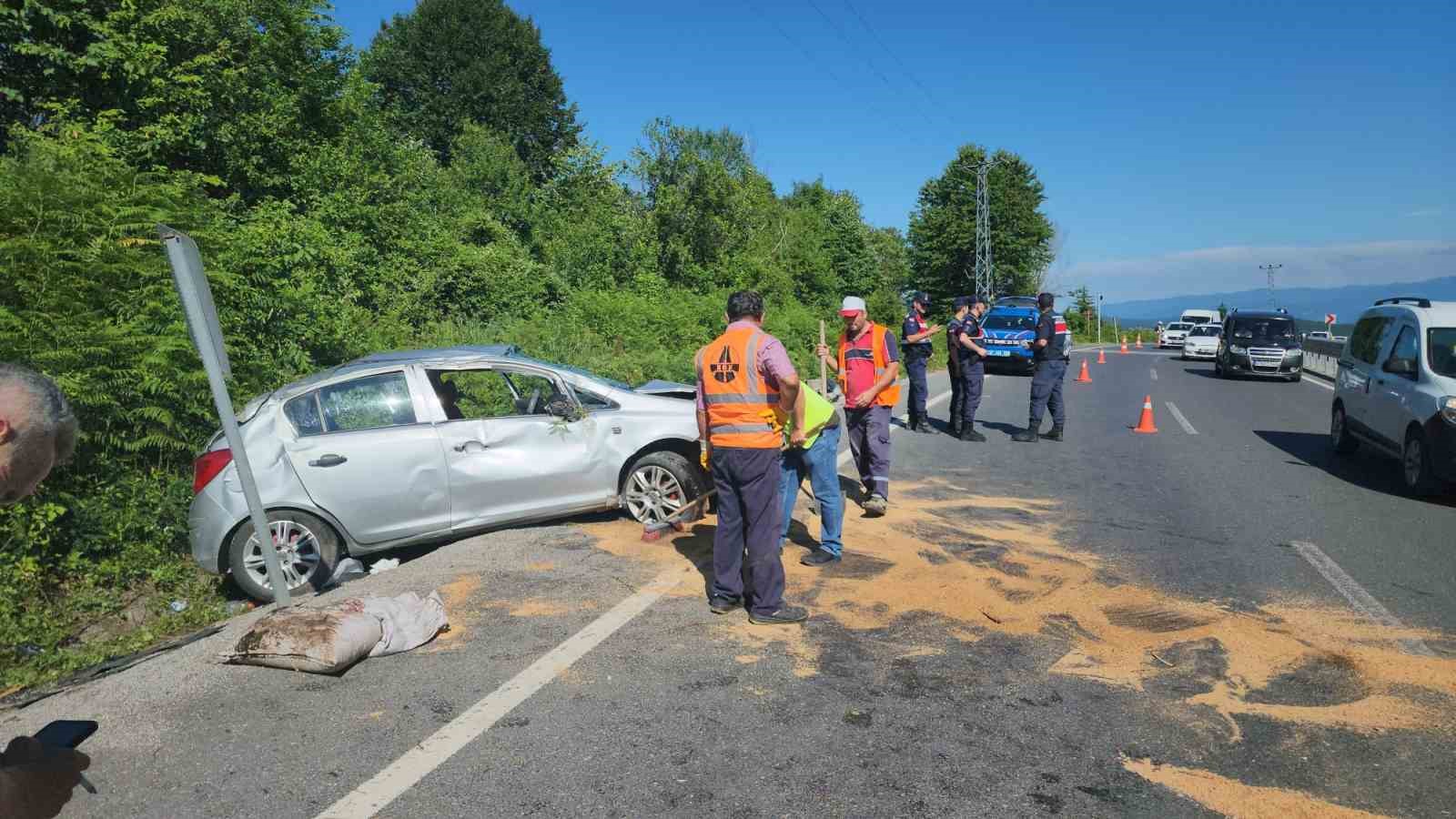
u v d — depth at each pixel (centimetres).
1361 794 305
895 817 291
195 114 1392
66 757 125
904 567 555
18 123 1221
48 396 124
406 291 1636
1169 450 1058
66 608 603
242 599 646
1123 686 388
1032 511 729
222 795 307
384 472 612
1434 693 380
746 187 3378
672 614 475
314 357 1094
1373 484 852
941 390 1772
